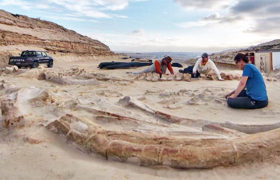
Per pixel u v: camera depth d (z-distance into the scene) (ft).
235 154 8.82
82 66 77.15
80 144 10.28
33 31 127.54
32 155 9.48
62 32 173.78
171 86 29.35
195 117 15.67
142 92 25.12
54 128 11.83
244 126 12.70
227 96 20.26
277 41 101.19
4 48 85.81
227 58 101.45
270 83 30.78
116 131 10.52
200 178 8.13
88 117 13.55
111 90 25.57
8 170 8.39
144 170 8.66
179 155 8.75
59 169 8.38
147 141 9.66
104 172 8.07
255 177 8.07
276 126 12.55
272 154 9.14
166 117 14.48
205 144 9.23
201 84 30.83
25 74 35.53
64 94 20.21
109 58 179.63
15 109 13.30
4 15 116.57
